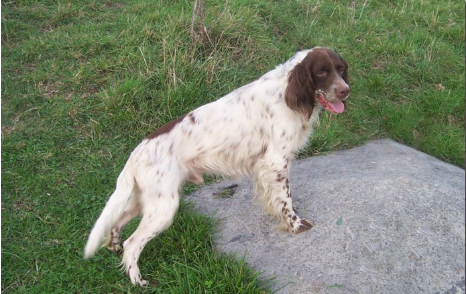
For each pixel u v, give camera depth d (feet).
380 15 11.91
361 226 5.95
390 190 6.37
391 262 5.57
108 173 7.60
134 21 10.09
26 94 8.63
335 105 5.86
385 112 9.22
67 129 8.14
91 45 9.47
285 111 5.96
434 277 5.40
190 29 9.60
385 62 10.40
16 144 7.79
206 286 5.58
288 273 5.69
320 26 11.07
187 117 6.06
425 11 12.27
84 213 6.98
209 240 6.29
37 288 5.88
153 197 5.72
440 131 9.06
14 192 7.18
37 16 10.39
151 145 5.85
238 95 6.14
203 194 7.34
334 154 8.23
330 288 5.41
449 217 5.98
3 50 9.49
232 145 6.02
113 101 8.32
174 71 8.69
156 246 6.26
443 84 10.11
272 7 10.98
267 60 9.66
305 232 6.14
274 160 6.05
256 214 6.67
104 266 6.16
